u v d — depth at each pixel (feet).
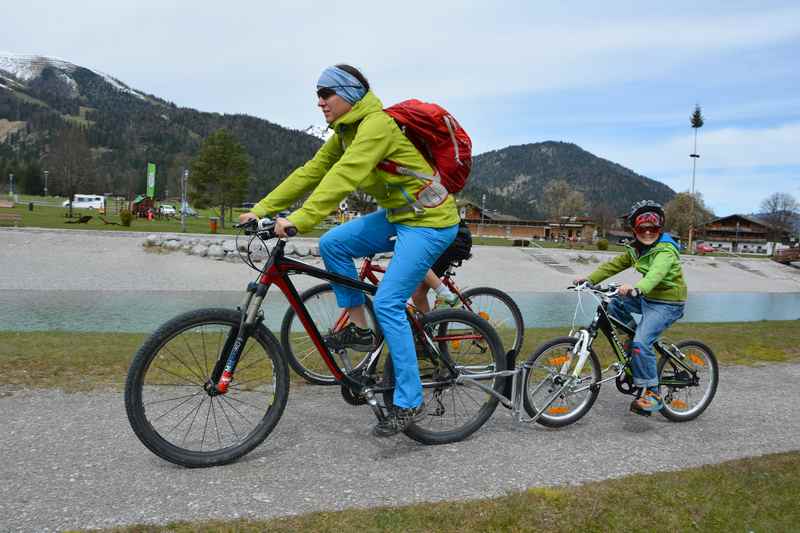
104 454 10.03
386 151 10.12
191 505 8.35
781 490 9.32
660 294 13.28
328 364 11.25
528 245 156.15
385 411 11.58
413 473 9.89
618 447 11.72
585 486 9.27
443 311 11.71
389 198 10.73
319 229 168.55
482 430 12.46
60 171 215.72
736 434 12.95
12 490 8.58
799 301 88.89
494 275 93.40
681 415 13.83
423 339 11.50
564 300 66.74
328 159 11.53
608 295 12.71
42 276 61.77
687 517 8.33
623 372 13.55
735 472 9.96
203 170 172.65
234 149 174.60
